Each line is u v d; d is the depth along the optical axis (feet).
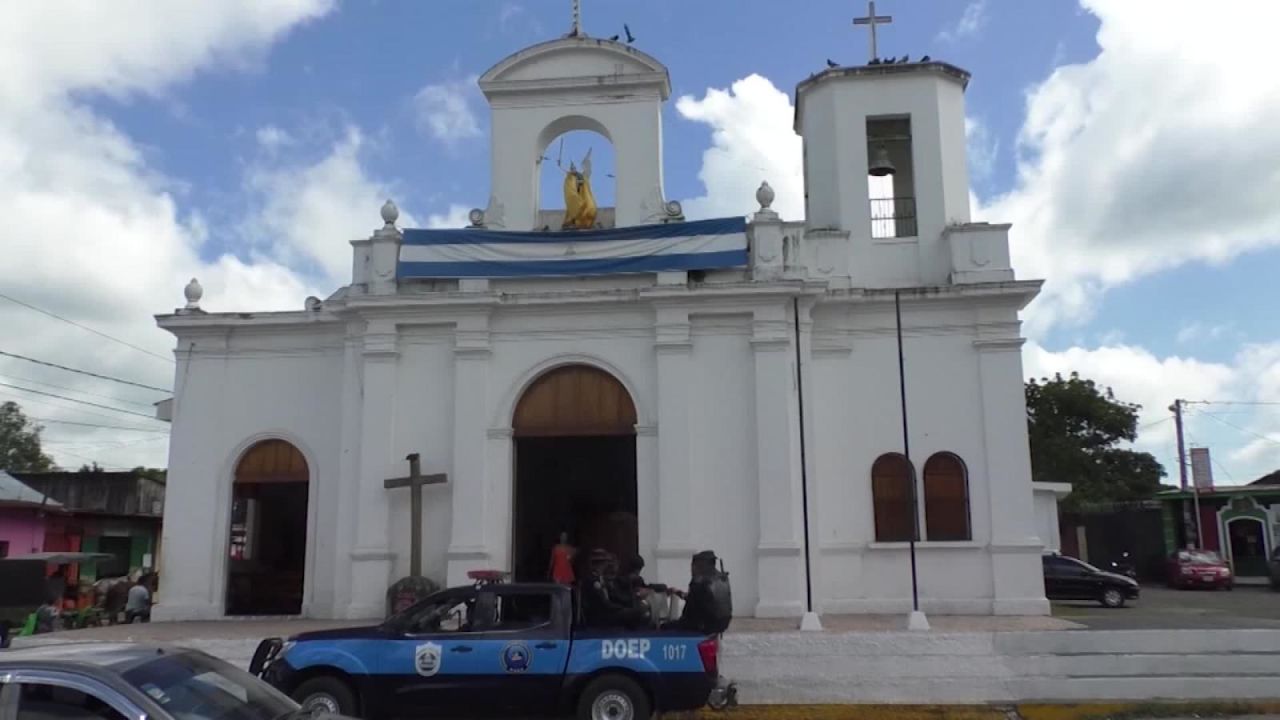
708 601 39.29
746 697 45.37
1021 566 61.00
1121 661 46.06
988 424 62.80
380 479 61.98
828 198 68.69
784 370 60.80
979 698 44.75
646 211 66.23
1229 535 138.10
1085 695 44.80
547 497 76.95
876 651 47.78
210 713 20.51
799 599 58.39
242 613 66.23
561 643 37.06
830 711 42.75
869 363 64.80
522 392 63.05
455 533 60.49
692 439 61.00
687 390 61.36
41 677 20.03
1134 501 145.18
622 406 62.69
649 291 61.36
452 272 64.08
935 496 63.05
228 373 66.85
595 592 39.09
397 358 63.36
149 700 19.89
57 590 72.33
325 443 65.36
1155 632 47.34
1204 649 46.93
